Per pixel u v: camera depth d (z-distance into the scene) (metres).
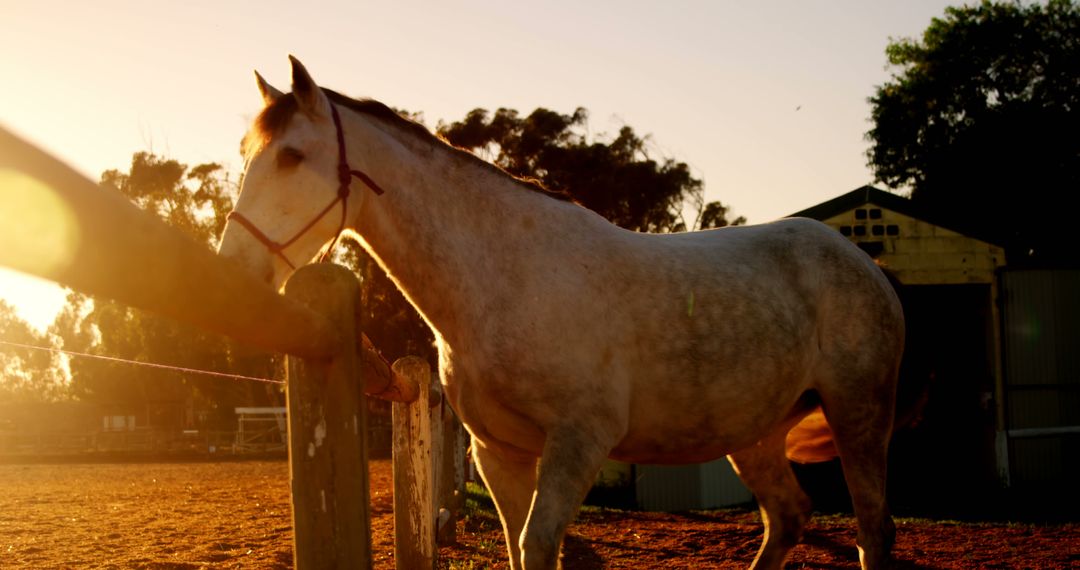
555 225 3.54
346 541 1.84
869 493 4.05
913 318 4.61
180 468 22.34
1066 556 6.29
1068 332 14.70
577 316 3.38
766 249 4.09
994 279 14.56
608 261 3.55
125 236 1.25
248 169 3.27
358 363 1.93
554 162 27.66
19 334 69.69
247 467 22.55
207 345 39.94
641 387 3.57
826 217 14.61
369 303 24.81
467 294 3.39
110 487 15.52
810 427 4.66
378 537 7.54
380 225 3.48
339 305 1.90
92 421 48.47
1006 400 14.50
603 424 3.38
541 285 3.38
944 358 4.77
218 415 42.44
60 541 8.08
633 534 7.90
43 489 15.13
